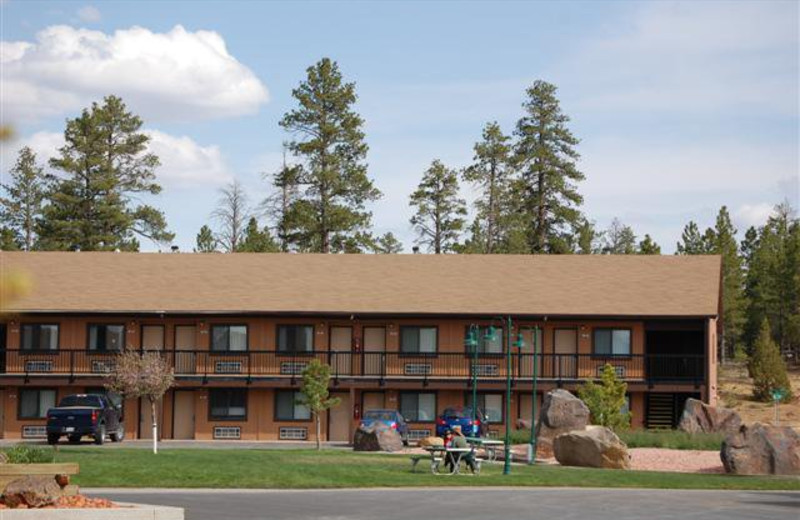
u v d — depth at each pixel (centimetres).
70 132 8638
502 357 5612
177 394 5672
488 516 2356
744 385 7744
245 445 5044
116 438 5062
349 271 6019
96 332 5750
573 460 3712
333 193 8525
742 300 9475
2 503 2156
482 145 9169
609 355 5566
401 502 2602
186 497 2647
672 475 3406
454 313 5584
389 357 5659
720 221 9750
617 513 2462
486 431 5216
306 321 5744
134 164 8856
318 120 8575
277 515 2309
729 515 2470
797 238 9194
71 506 2167
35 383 5619
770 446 3544
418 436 5616
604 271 5981
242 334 5759
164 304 5688
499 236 9144
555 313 5559
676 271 5956
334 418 5681
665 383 5459
